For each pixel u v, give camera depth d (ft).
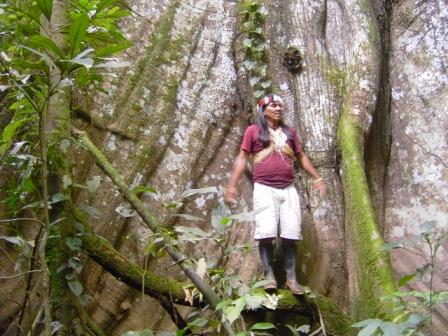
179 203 10.89
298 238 13.19
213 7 17.99
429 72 17.44
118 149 16.05
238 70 16.96
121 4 17.37
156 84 16.92
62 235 10.80
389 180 16.75
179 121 16.76
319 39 17.11
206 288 10.31
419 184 16.38
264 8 16.74
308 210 15.12
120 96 16.55
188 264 10.54
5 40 10.74
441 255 15.26
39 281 11.87
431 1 18.08
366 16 17.22
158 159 16.33
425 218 15.94
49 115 11.17
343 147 15.55
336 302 14.35
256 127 13.62
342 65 17.02
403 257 15.46
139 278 12.28
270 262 13.41
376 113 16.99
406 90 17.52
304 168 13.93
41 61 9.64
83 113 16.06
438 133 16.72
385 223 16.16
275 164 13.34
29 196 14.20
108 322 14.62
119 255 12.21
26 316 13.70
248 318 13.32
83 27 8.73
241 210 16.10
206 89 17.16
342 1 17.72
